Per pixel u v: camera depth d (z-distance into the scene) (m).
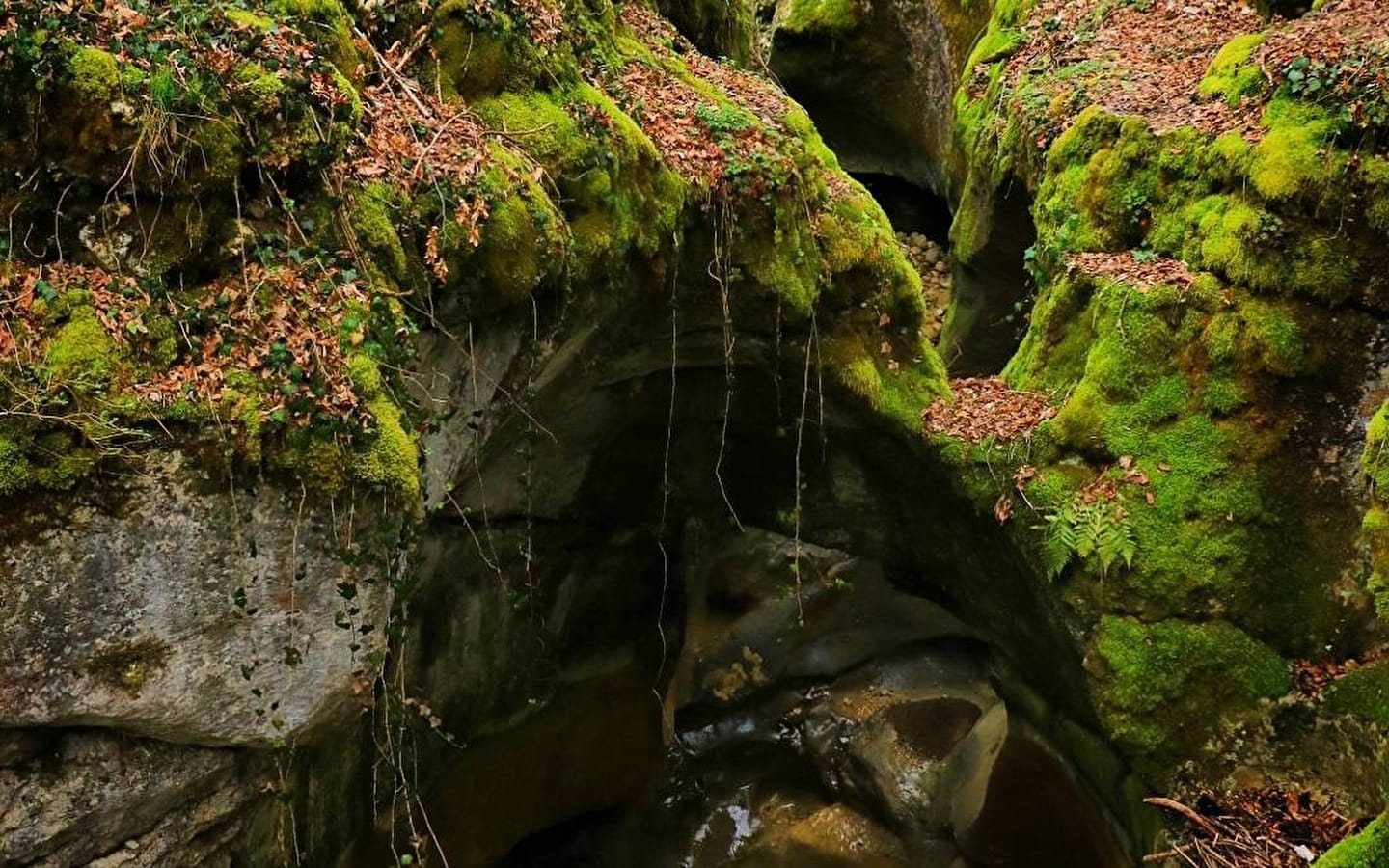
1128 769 5.77
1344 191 5.57
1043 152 7.87
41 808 3.34
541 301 4.62
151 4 3.63
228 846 4.10
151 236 3.39
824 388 6.58
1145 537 5.66
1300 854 5.00
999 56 9.57
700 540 8.04
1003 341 9.40
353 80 4.19
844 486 7.25
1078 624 5.79
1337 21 6.69
